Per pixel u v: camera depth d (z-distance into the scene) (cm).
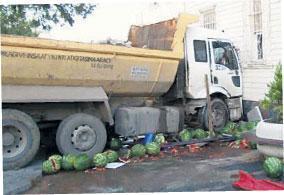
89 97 779
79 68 773
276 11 1102
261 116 975
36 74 730
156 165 730
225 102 1043
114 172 690
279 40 1091
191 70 962
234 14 1248
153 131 875
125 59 828
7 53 692
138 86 880
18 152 702
